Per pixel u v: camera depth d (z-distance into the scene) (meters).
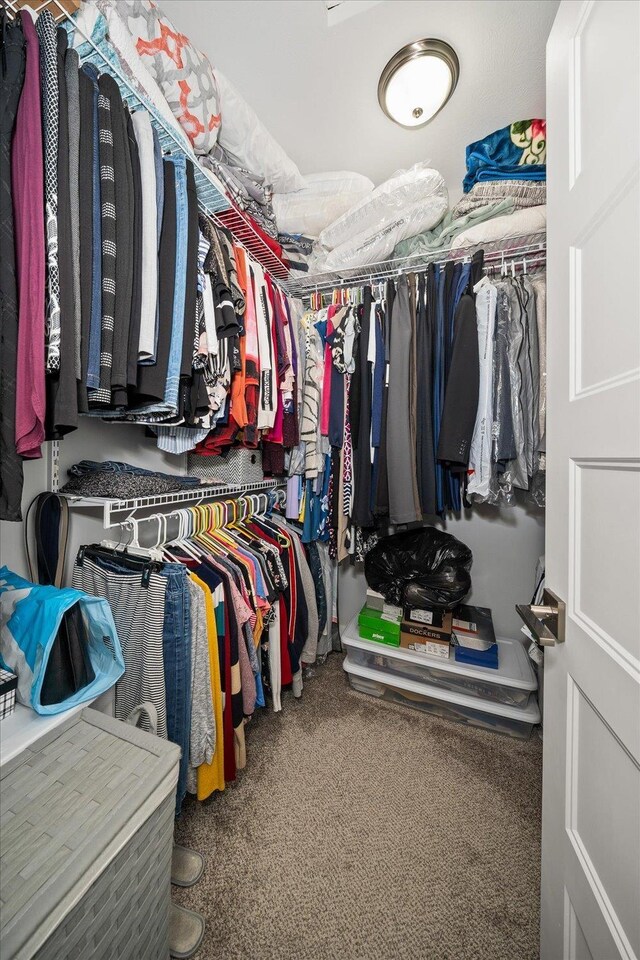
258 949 0.81
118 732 0.71
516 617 1.77
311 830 1.07
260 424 1.30
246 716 1.24
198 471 1.67
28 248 0.58
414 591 1.62
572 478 0.63
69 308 0.61
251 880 0.94
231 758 1.13
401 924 0.86
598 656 0.53
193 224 0.91
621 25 0.50
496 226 1.39
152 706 0.84
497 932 0.85
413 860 1.00
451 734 1.46
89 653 0.77
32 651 0.70
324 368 1.61
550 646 0.70
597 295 0.56
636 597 0.46
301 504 1.71
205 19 1.08
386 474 1.44
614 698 0.49
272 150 1.42
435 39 1.11
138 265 0.77
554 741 0.67
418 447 1.40
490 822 1.11
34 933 0.42
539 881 0.95
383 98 1.30
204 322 0.99
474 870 0.98
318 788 1.21
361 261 1.62
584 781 0.58
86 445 1.20
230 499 1.63
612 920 0.47
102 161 0.69
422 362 1.38
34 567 1.02
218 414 1.11
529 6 1.01
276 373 1.41
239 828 1.07
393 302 1.44
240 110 1.26
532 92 1.28
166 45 0.98
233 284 1.12
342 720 1.53
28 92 0.58
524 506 1.73
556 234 0.69
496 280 1.43
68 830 0.53
